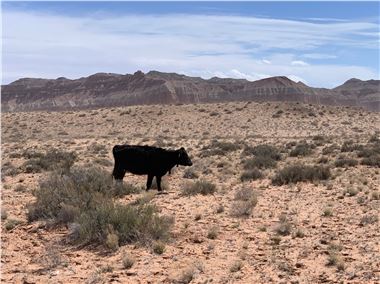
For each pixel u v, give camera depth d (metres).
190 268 9.73
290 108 105.38
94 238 12.29
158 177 20.34
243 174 24.66
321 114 101.56
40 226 14.09
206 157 37.06
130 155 19.77
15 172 27.47
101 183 18.64
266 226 13.89
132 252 11.38
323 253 11.04
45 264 10.55
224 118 99.38
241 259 10.73
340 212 15.81
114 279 9.42
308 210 16.19
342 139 60.03
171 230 13.38
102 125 98.38
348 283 8.95
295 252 11.18
